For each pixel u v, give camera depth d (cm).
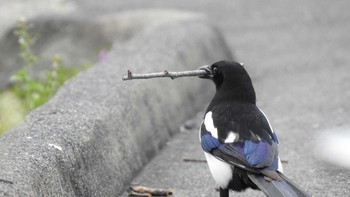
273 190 796
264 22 2125
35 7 2227
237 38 1989
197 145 1197
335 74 1634
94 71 1255
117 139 1030
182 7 2289
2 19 2039
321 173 1068
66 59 1811
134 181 1045
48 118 995
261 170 826
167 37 1505
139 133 1109
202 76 953
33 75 1755
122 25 1850
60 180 858
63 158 881
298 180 1043
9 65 1834
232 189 876
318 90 1520
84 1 2383
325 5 2273
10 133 939
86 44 1856
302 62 1747
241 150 850
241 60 1792
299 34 1997
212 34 1669
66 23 1903
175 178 1057
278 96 1498
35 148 874
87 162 931
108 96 1103
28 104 1423
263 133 873
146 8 2284
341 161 1118
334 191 997
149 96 1198
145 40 1494
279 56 1811
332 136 1234
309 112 1380
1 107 1470
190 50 1483
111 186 974
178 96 1320
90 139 959
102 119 1016
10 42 1886
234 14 2216
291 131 1274
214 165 878
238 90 923
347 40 1923
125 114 1086
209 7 2284
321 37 1959
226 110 905
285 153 1162
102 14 2169
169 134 1224
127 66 1289
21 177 797
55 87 1475
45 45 1872
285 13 2209
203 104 1427
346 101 1432
